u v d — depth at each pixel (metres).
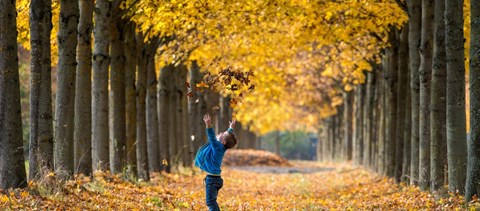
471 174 14.25
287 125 87.06
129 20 20.56
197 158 12.41
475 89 13.92
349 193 23.47
